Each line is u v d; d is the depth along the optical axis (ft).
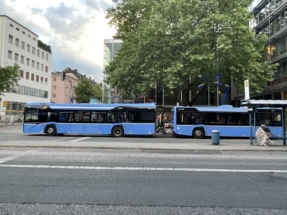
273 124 71.82
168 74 71.36
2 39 161.07
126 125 73.10
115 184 21.03
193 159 33.96
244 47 71.15
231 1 75.87
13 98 173.58
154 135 81.00
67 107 73.67
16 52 175.94
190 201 17.13
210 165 29.86
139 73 81.35
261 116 72.08
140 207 15.90
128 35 88.63
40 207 15.67
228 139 71.05
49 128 73.05
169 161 32.09
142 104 74.74
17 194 18.13
